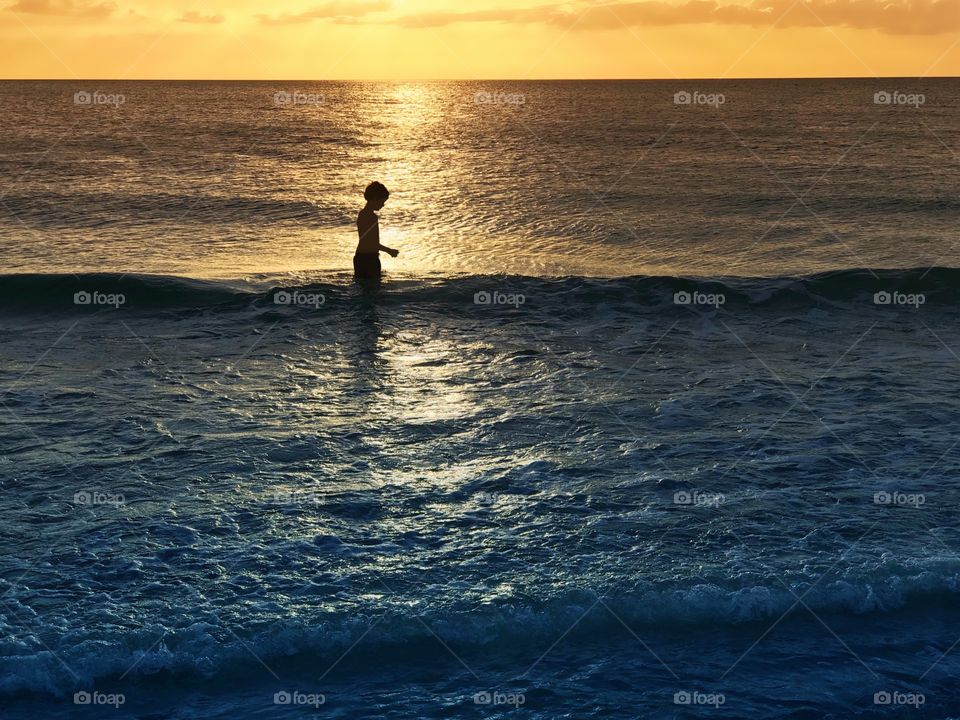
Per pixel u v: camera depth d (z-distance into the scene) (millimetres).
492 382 10094
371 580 5730
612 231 22969
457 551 6129
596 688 4789
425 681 4836
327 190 29938
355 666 4941
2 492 6980
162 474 7395
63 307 12945
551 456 7910
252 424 8648
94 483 7191
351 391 9719
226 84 186000
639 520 6609
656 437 8375
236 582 5680
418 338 11914
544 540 6297
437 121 65500
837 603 5512
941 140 47500
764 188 30562
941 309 13469
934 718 4590
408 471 7559
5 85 151250
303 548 6152
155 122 60969
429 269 18078
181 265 18266
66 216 24328
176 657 4918
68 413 8836
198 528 6430
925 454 7918
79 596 5473
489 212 25688
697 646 5148
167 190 29500
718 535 6359
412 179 32938
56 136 48875
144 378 10039
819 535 6352
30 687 4660
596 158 40125
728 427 8633
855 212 25781
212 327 12250
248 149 43781
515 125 61188
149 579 5691
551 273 17891
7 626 5113
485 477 7438
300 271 15375
